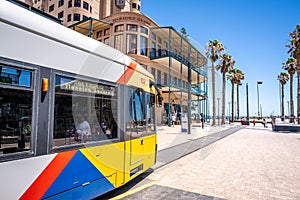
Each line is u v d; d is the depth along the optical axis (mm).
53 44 3008
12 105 2469
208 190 4891
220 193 4707
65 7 38625
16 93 2516
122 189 4910
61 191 2975
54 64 3000
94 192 3557
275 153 9727
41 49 2838
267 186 5191
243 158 8562
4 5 2516
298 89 29406
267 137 16891
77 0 38000
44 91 2828
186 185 5227
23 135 2557
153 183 5367
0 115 2354
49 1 42250
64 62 3158
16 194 2434
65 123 3119
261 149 10867
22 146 2537
